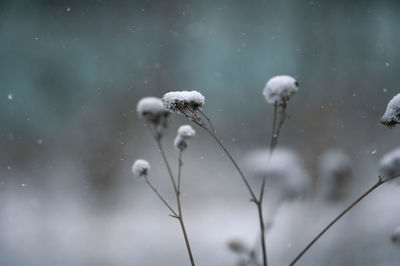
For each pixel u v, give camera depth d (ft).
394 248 3.11
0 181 6.59
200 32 9.91
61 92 8.31
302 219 3.73
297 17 9.41
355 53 7.93
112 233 4.69
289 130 5.99
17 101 8.39
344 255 3.08
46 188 6.26
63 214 5.36
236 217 5.01
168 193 6.05
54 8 9.47
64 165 6.83
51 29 9.41
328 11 9.19
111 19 9.57
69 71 8.79
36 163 6.98
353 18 9.04
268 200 4.58
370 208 4.09
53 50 9.16
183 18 10.02
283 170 2.07
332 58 7.84
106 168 6.49
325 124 5.48
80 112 7.73
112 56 8.94
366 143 4.79
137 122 7.24
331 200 2.78
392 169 1.82
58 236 4.64
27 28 9.39
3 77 8.87
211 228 4.68
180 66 9.28
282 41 9.37
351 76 7.05
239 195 5.85
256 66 9.19
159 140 1.92
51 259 3.97
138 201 5.77
